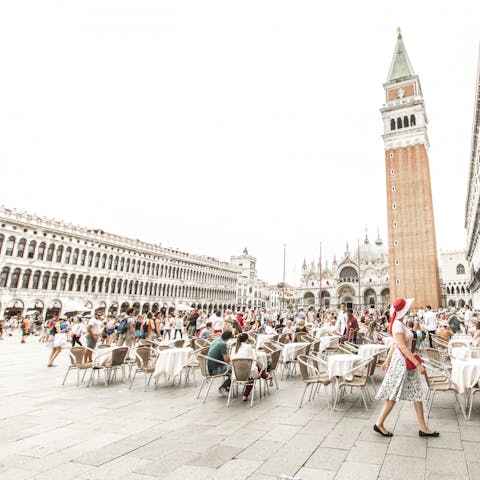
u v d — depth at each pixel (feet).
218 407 29.63
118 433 22.89
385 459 18.71
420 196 218.59
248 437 22.24
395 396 22.11
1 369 47.67
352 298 347.97
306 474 17.07
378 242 414.82
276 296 493.77
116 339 78.64
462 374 26.22
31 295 176.24
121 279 227.61
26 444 20.88
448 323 77.15
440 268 347.56
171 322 92.79
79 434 22.65
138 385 38.63
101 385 38.45
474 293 215.31
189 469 17.63
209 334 56.85
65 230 196.54
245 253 430.61
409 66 249.96
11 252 172.35
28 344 86.74
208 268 321.32
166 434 22.74
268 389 37.19
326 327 65.46
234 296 361.92
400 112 238.48
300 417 26.68
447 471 17.21
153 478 16.67
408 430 23.41
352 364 29.58
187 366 39.78
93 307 207.31
